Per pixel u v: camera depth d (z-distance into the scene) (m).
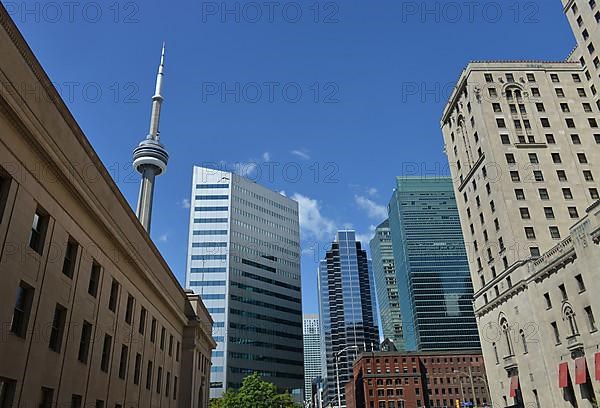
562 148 67.75
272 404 82.50
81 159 26.67
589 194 64.31
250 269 157.88
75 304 25.64
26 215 21.03
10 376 19.45
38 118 21.94
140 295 37.81
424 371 155.50
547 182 64.81
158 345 42.84
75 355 25.42
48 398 22.78
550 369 51.44
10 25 19.80
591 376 44.69
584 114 70.94
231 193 162.12
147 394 38.78
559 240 60.72
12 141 20.12
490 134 68.19
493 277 65.81
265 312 156.38
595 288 44.03
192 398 52.22
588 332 45.34
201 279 147.88
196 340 55.38
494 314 64.50
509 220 61.84
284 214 179.50
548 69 74.81
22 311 21.00
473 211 72.94
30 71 21.31
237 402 81.69
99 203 29.25
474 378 155.88
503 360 61.72
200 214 156.75
